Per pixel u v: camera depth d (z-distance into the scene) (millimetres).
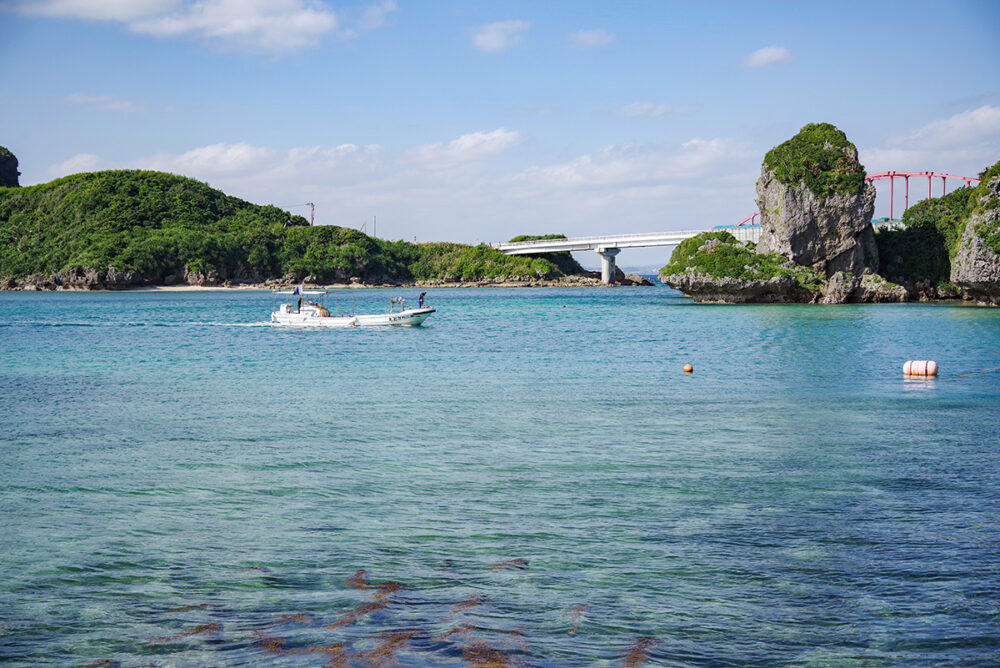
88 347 55594
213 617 11625
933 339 57000
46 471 20125
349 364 44781
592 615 11602
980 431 24875
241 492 18203
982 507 16688
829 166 114188
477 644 10680
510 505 17031
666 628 11188
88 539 14992
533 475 19609
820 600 12070
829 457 21438
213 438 24203
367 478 19375
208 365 44375
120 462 21094
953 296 115250
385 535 15109
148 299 156750
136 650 10672
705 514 16328
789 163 114250
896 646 10664
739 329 68250
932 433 24625
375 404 30641
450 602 12055
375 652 10492
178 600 12242
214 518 16281
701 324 74875
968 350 49438
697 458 21391
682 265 113750
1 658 10469
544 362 45438
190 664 10289
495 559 13828
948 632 11023
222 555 14109
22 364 44844
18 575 13250
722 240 117812
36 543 14781
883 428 25484
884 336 59781
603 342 57844
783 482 18812
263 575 13172
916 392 33281
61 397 32438
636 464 20719
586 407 29797
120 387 35406
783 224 112062
